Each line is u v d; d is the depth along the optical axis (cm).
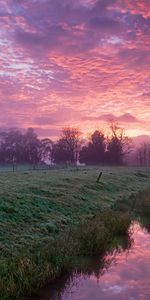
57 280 1259
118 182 4738
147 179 6325
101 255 1571
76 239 1656
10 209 1952
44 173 4766
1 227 1697
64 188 3084
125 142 14362
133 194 3922
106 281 1248
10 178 3456
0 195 2189
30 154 16512
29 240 1653
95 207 2784
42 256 1355
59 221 2094
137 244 1784
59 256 1368
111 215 2300
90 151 14938
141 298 1095
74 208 2536
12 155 16450
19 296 1108
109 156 14462
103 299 1091
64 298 1106
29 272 1185
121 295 1120
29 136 16788
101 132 14938
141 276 1295
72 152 15462
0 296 1078
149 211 2677
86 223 1983
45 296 1124
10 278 1138
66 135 15525
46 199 2467
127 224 2086
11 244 1545
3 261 1282
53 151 15975
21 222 1867
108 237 1792
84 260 1491
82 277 1293
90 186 3681
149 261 1481
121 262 1469
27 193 2500
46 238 1736
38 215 2069
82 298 1104
